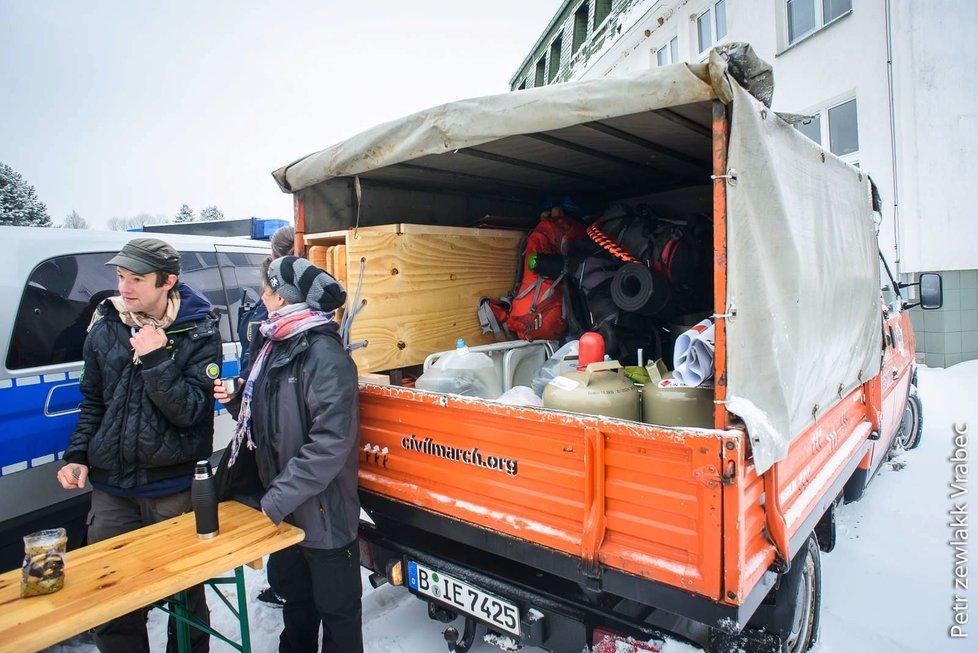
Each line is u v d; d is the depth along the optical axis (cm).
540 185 364
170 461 234
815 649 263
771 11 966
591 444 178
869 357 320
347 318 270
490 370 279
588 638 198
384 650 275
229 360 407
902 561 349
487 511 212
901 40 782
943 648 267
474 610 227
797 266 188
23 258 294
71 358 304
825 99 894
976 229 777
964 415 648
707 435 156
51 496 288
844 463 262
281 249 340
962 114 762
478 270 343
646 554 172
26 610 158
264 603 331
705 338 194
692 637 194
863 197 302
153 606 226
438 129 221
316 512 217
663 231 303
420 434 238
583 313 327
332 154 264
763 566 169
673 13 1193
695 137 249
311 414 214
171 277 235
